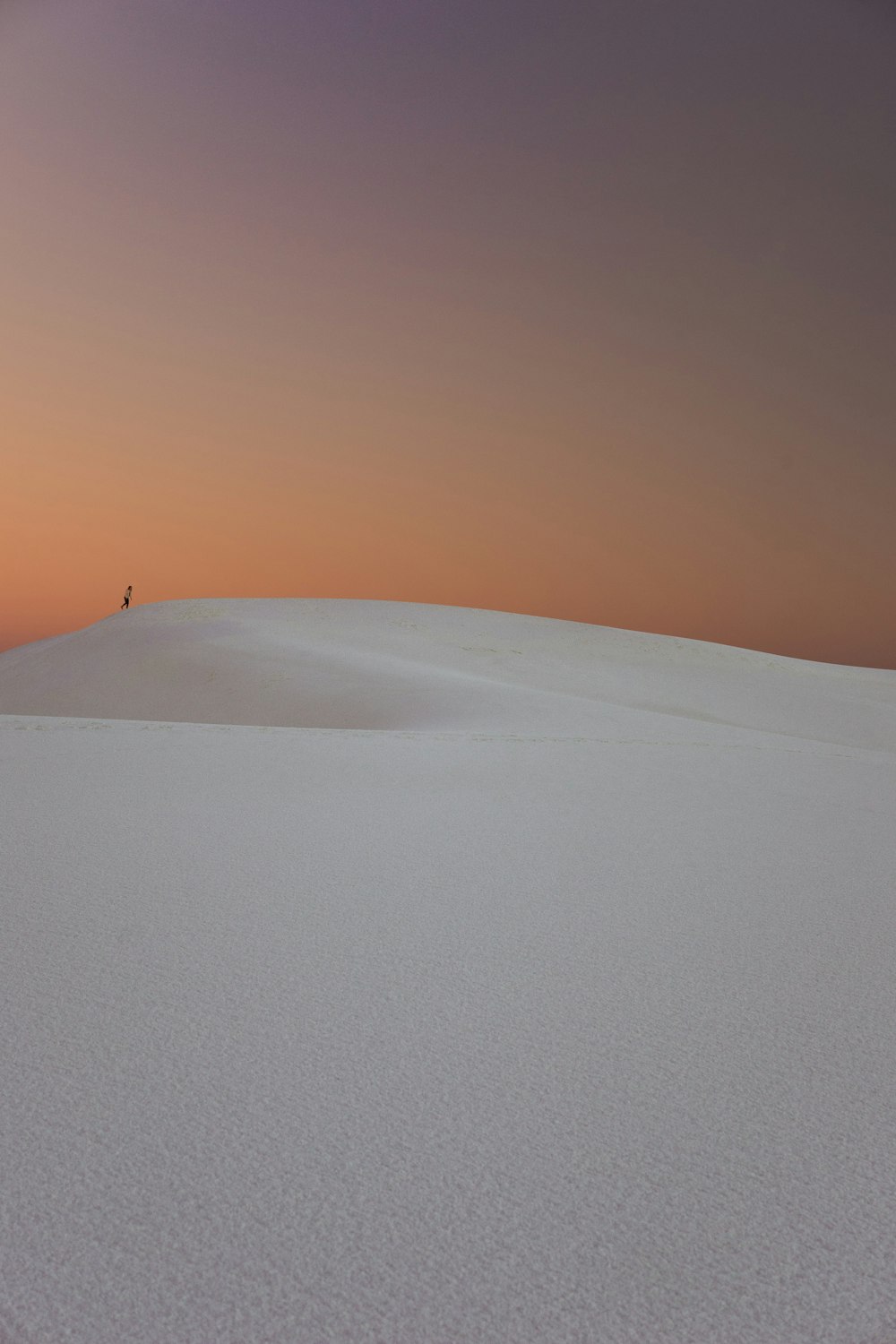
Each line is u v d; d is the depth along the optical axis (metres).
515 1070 2.74
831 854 6.15
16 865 4.97
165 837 5.84
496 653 38.25
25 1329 1.64
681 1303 1.78
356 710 25.81
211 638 35.66
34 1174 2.09
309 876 5.00
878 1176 2.22
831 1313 1.76
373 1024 3.04
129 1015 3.04
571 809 7.59
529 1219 2.00
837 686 40.81
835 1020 3.23
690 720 22.81
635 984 3.53
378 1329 1.68
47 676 34.28
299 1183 2.10
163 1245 1.87
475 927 4.19
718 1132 2.42
